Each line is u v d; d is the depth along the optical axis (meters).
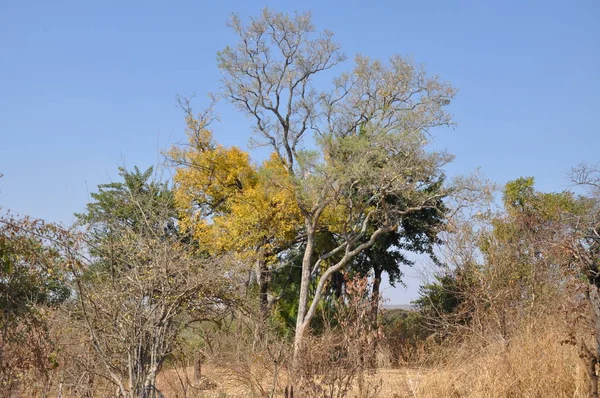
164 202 10.73
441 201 28.98
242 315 11.55
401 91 29.45
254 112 31.30
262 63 31.19
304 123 31.48
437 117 27.72
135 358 7.96
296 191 26.88
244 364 10.78
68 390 9.38
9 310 7.29
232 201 30.56
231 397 10.33
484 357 10.49
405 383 10.15
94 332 8.16
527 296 15.09
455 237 17.80
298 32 31.02
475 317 14.33
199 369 10.98
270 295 30.20
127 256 8.69
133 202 9.90
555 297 13.43
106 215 9.45
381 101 29.86
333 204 28.09
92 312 8.24
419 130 26.70
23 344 7.56
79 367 8.61
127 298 8.23
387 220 27.45
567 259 9.31
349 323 9.55
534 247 15.48
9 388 7.53
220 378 11.00
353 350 9.02
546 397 8.74
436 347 13.14
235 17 30.66
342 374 8.80
